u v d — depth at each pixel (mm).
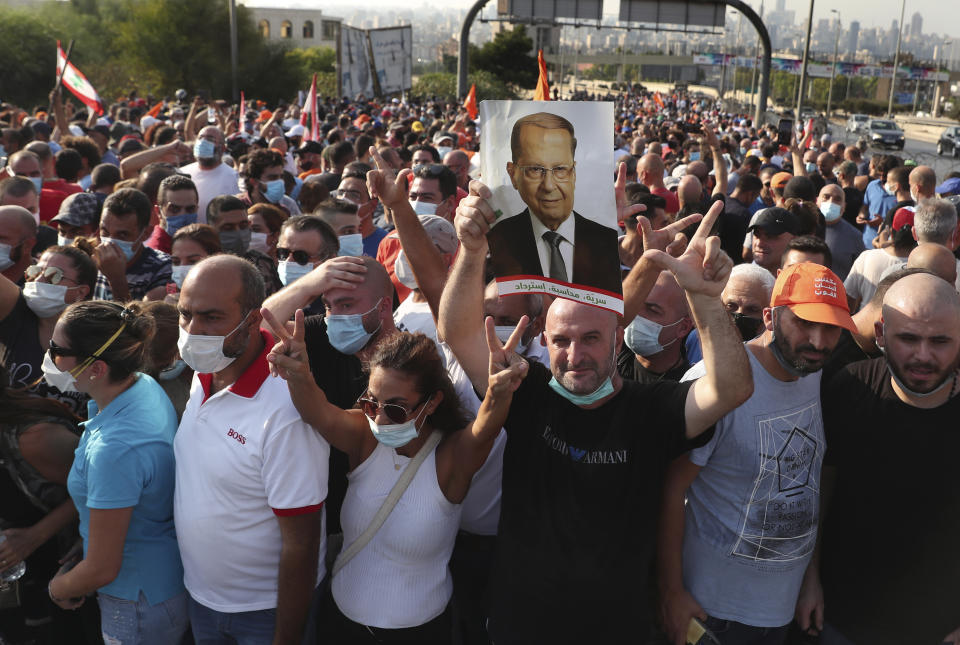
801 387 2807
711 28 26047
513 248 2305
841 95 108500
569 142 2213
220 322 2678
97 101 13211
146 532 2889
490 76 57781
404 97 39844
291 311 3047
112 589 2912
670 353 3654
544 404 2730
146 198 4836
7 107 18812
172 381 3377
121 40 42219
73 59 38594
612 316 2520
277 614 2791
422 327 3799
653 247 2826
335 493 3031
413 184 5617
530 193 2264
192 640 3070
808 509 2799
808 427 2795
